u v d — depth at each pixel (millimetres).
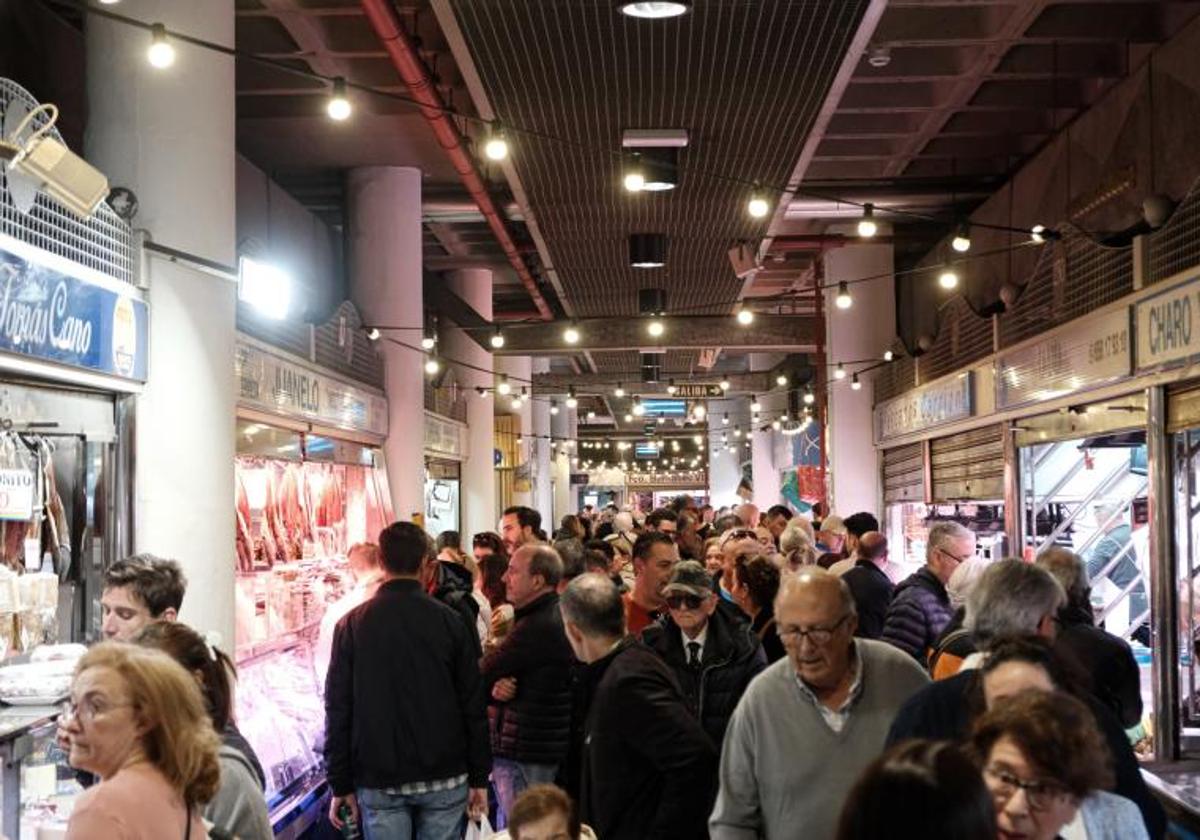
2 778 3676
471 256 16375
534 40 7066
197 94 5629
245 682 6094
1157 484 7043
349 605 6516
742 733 3328
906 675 3291
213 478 5566
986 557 11172
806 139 9117
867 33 7000
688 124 8711
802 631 3170
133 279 5230
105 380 4879
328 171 11656
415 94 8234
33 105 4484
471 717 4941
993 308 10461
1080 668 3221
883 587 6684
